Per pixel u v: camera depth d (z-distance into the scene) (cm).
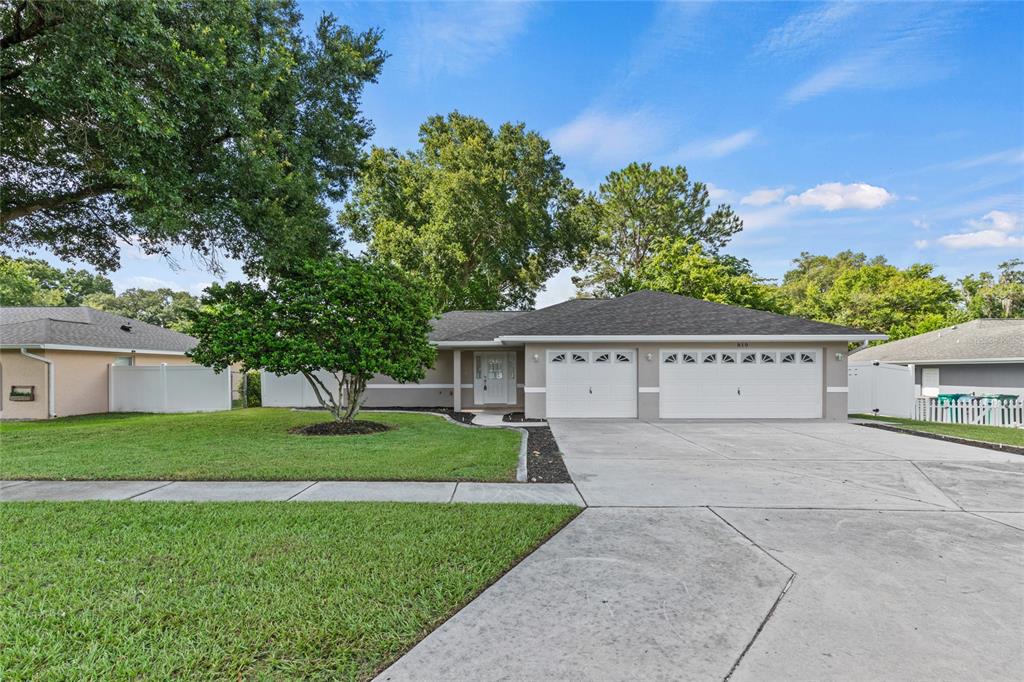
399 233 2505
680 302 1528
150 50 812
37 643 254
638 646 254
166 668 234
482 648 253
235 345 941
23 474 629
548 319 1425
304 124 1264
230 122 964
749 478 630
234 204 970
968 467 701
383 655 247
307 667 237
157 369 1628
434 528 432
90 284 4041
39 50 823
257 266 1197
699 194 3372
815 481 615
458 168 2509
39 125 947
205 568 347
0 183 1035
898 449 849
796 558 370
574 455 788
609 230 3500
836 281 3716
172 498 530
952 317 2978
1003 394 1659
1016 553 380
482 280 2783
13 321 1728
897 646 254
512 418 1344
